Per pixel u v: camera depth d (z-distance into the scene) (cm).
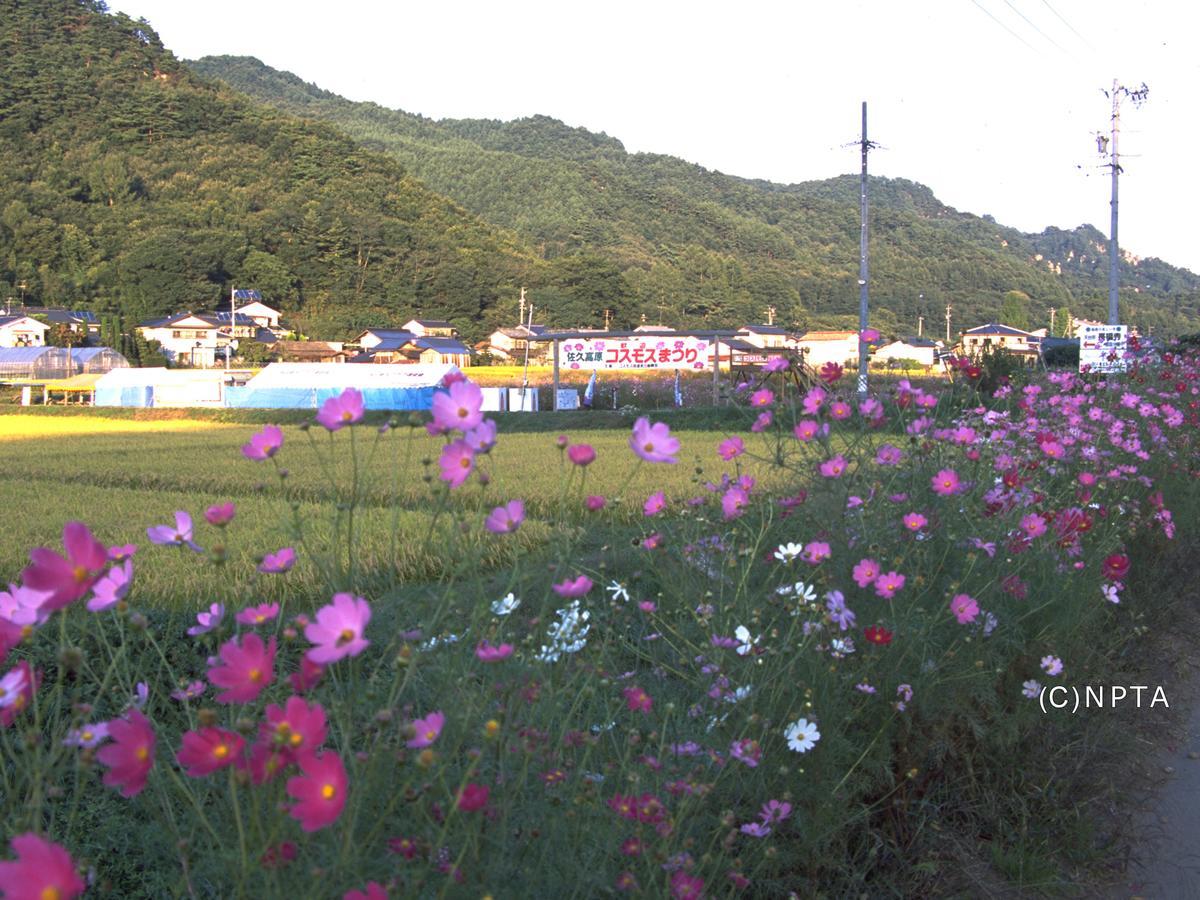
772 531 390
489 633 233
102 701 330
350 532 220
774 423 397
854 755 294
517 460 1437
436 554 477
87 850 264
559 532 255
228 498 1113
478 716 206
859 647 309
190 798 183
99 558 160
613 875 209
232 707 229
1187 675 508
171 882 204
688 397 3591
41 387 5250
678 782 232
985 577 353
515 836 200
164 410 3709
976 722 330
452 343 7731
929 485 375
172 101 11525
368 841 168
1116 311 3105
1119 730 407
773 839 259
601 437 2166
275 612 219
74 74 11644
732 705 271
